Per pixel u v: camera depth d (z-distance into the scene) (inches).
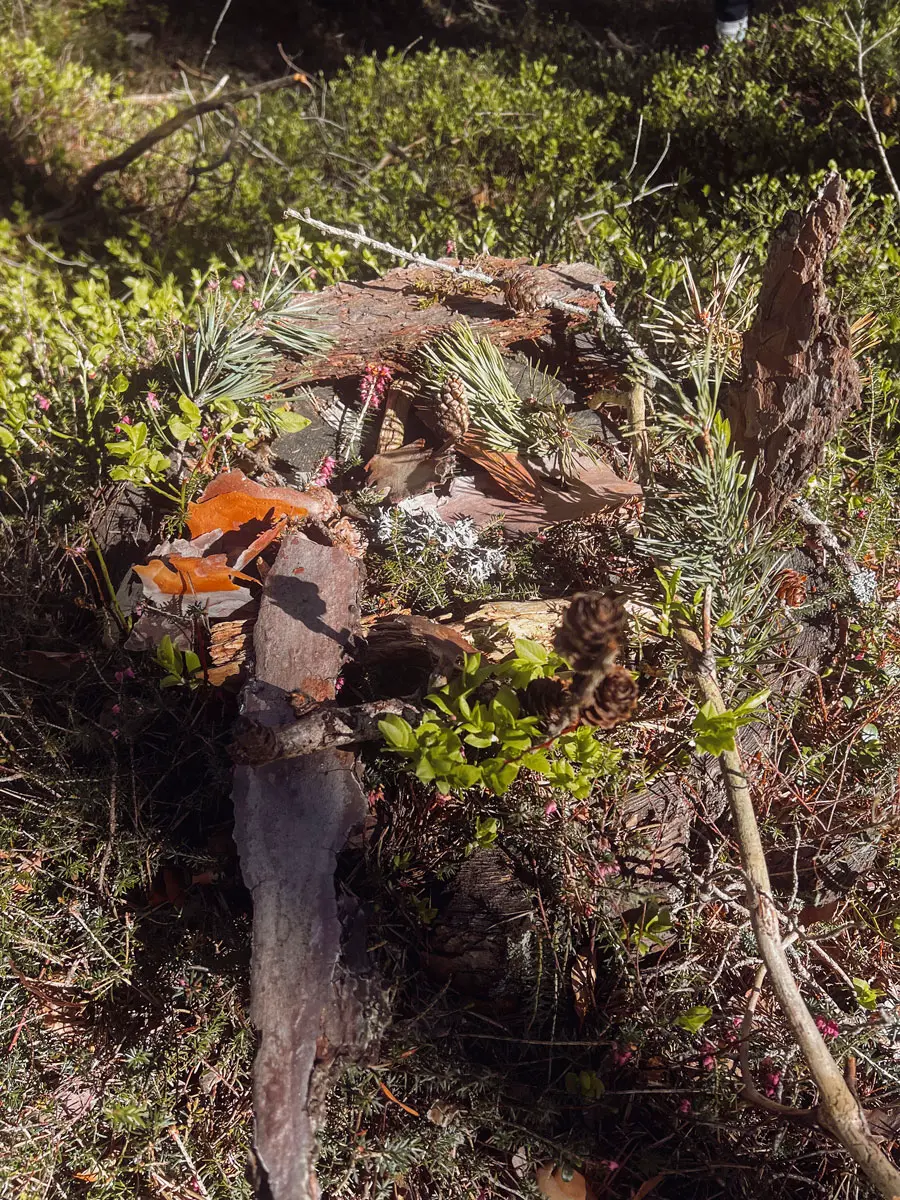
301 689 17.4
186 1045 16.4
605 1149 16.1
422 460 23.1
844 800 19.7
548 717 15.2
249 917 17.0
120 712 18.2
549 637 19.0
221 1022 16.3
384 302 25.4
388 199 40.3
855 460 24.4
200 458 22.0
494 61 56.1
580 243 33.9
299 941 15.5
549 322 25.5
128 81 59.9
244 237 41.3
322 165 46.4
